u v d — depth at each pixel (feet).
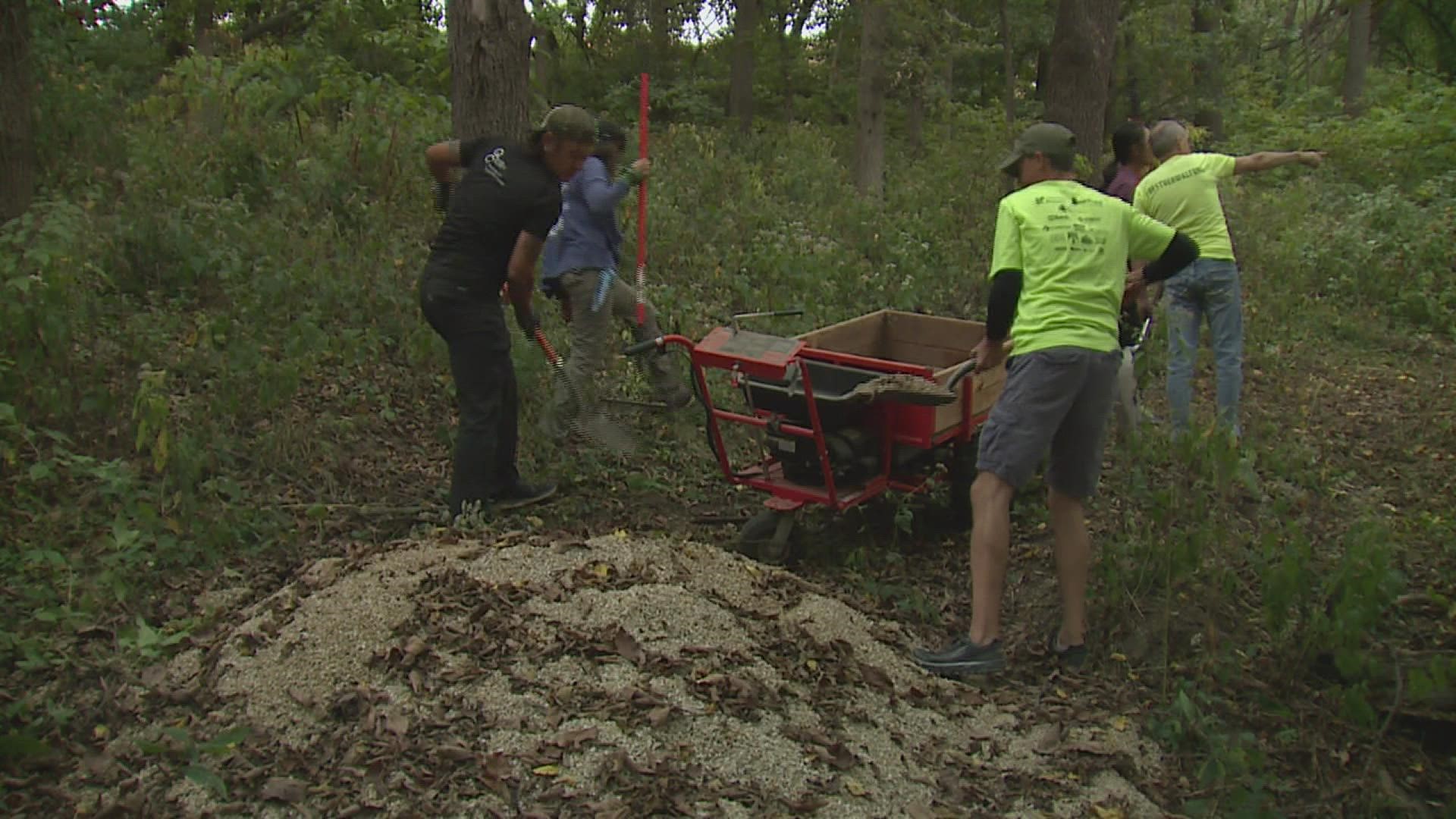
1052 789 12.93
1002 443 14.87
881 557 19.66
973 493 15.11
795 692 13.21
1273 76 97.81
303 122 33.68
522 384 22.49
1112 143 25.34
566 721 12.10
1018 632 16.84
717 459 21.15
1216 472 15.94
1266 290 38.52
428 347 22.93
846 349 21.91
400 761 11.54
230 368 20.43
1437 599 16.07
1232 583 15.65
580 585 14.23
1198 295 23.09
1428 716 14.56
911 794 12.32
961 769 12.96
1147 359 20.04
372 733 11.85
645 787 11.44
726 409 24.23
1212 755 13.41
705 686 12.82
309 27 47.37
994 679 15.34
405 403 22.95
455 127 29.17
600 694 12.48
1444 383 32.45
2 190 24.38
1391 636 16.52
